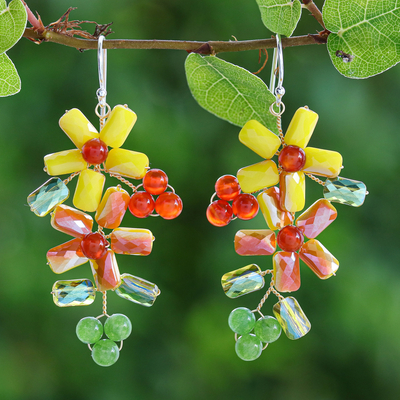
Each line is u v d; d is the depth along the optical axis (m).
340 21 0.43
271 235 0.44
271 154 0.44
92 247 0.44
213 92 0.44
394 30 0.43
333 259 0.44
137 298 0.44
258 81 0.44
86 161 0.44
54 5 0.52
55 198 0.44
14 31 0.43
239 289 0.44
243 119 0.45
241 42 0.44
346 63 0.44
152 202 0.44
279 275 0.44
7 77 0.43
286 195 0.44
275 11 0.43
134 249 0.44
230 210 0.44
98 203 0.44
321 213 0.44
